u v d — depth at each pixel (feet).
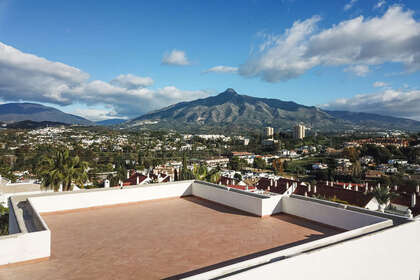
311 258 11.16
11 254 12.67
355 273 12.93
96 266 12.84
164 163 277.64
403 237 15.10
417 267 15.98
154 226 19.04
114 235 17.21
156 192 27.02
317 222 19.49
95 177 166.09
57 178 52.11
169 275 11.98
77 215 21.58
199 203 25.73
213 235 17.24
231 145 501.56
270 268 9.94
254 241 16.20
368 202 73.56
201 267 12.81
